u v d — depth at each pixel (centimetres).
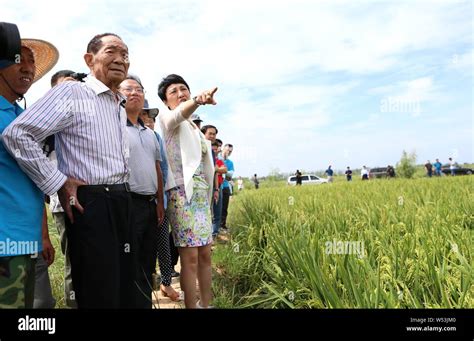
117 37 313
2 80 262
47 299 376
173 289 504
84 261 279
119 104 318
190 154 396
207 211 410
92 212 280
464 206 616
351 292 348
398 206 657
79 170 284
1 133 248
